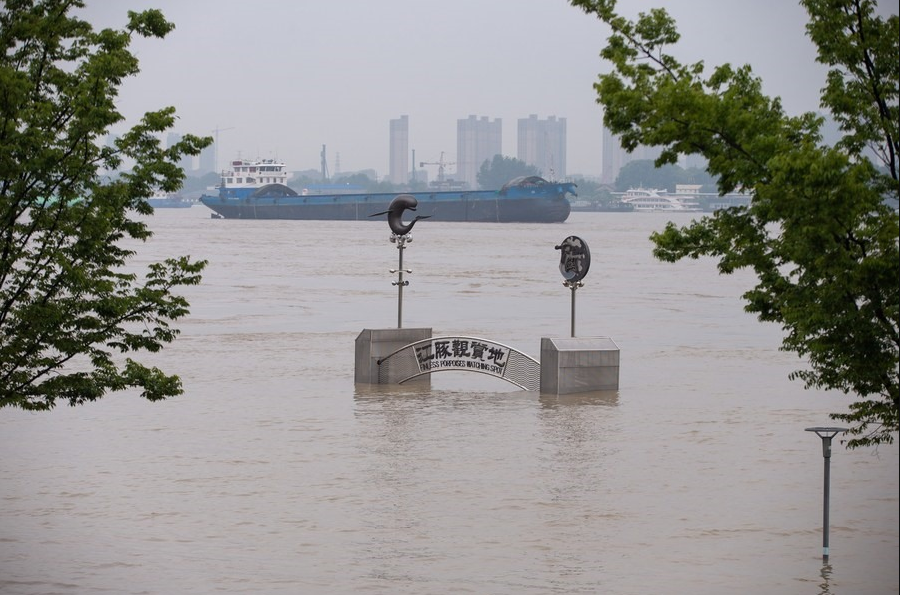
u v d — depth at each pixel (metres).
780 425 33.81
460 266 120.69
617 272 119.38
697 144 19.73
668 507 24.39
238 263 122.75
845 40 19.05
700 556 20.98
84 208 23.27
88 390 23.31
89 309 23.48
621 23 21.08
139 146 24.36
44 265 23.03
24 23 23.45
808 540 22.00
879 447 30.38
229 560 20.50
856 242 18.12
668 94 19.36
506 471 27.56
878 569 20.17
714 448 30.47
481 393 39.69
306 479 26.64
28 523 22.84
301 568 20.08
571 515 23.69
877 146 19.33
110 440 30.98
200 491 25.45
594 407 36.91
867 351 18.11
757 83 21.14
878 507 24.41
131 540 21.72
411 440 31.28
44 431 32.16
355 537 22.02
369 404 37.12
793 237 18.36
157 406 36.31
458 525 22.89
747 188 19.56
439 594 18.75
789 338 20.86
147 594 18.62
